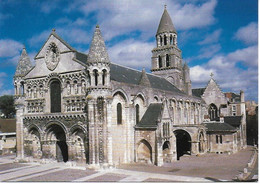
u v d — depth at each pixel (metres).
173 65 95.19
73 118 52.12
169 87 87.69
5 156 70.00
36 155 57.88
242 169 48.50
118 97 53.41
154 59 99.06
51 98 56.53
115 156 51.78
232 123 87.62
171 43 98.31
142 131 54.56
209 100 105.00
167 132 56.19
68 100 53.06
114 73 61.62
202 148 70.75
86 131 50.38
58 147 57.00
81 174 43.84
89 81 50.09
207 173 44.78
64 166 50.81
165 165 52.41
